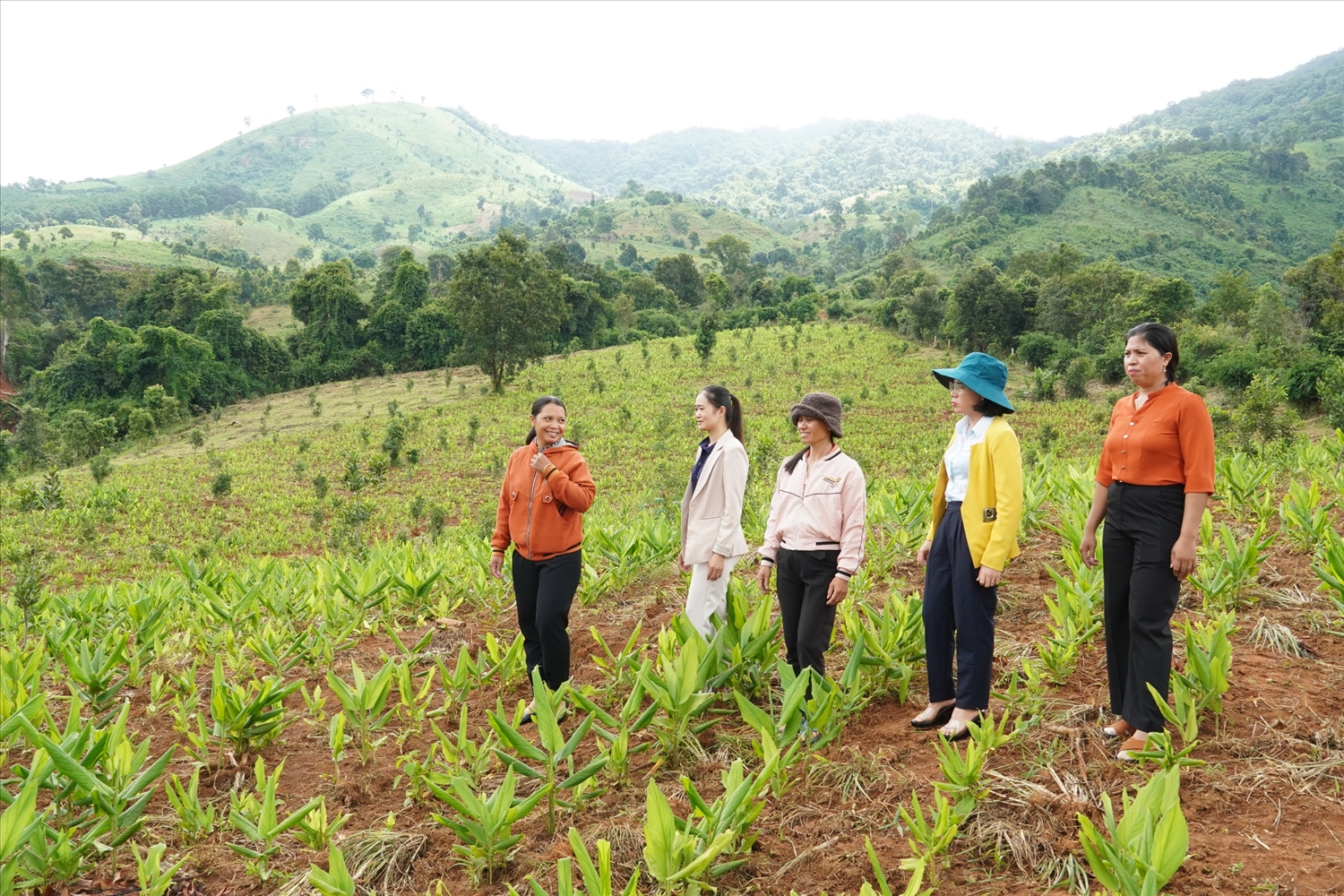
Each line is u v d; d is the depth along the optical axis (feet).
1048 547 22.74
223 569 28.22
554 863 10.16
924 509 23.99
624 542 24.89
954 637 14.07
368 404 172.45
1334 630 14.92
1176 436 11.30
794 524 13.83
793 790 11.44
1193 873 8.65
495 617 22.45
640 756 13.01
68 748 11.07
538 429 15.53
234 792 11.48
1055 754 11.50
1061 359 168.76
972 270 204.13
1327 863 8.64
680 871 8.70
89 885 10.59
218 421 175.11
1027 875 9.16
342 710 16.51
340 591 23.06
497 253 157.38
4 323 262.47
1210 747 11.25
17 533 71.67
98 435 154.20
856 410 129.80
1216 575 16.10
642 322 286.46
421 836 10.98
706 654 12.83
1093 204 525.75
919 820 9.20
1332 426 62.03
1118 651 12.12
